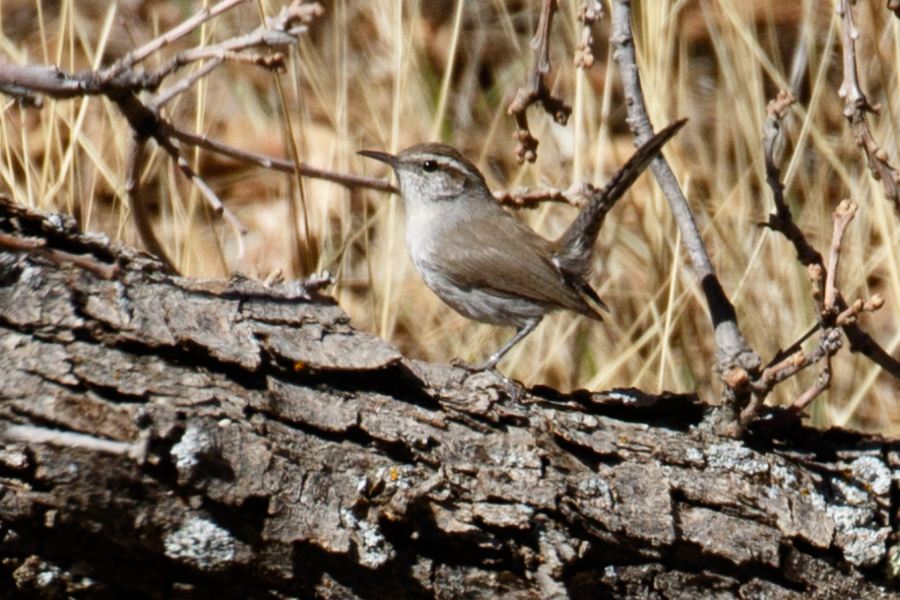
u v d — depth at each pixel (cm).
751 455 709
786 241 1118
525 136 785
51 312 596
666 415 737
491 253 1010
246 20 1445
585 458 683
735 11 1177
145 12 1603
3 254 604
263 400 621
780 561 685
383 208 1197
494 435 665
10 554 575
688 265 1138
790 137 1288
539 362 1132
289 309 666
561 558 636
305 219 917
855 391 1134
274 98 1391
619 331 1133
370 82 1383
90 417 575
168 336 610
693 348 1108
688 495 683
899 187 730
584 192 902
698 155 1365
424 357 1156
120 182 1016
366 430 634
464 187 1052
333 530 608
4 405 570
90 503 571
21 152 1106
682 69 1221
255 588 612
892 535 709
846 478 730
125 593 600
